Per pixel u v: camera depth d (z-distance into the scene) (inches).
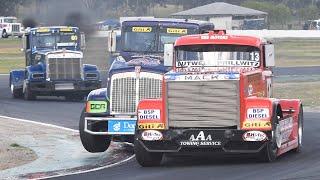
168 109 1240.8
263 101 1224.8
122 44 1759.4
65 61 2716.5
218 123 1227.9
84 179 1147.9
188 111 1235.2
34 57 2780.5
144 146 1247.5
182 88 1236.5
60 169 1274.6
